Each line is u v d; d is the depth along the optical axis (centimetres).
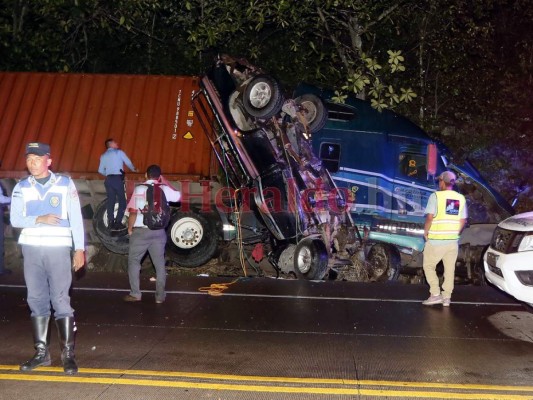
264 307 870
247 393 555
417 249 1225
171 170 1198
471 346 700
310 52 1531
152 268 1234
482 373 614
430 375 605
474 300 930
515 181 1622
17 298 902
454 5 1522
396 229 1220
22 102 1288
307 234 1130
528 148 1638
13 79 1316
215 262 1267
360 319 812
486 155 1648
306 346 694
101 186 1222
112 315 814
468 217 1248
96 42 1756
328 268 1117
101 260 1234
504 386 578
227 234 1216
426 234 881
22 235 594
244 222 1220
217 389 562
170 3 1552
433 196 879
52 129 1258
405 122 1252
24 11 1628
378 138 1229
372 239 1219
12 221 588
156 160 1210
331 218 1136
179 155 1212
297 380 588
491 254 788
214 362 636
